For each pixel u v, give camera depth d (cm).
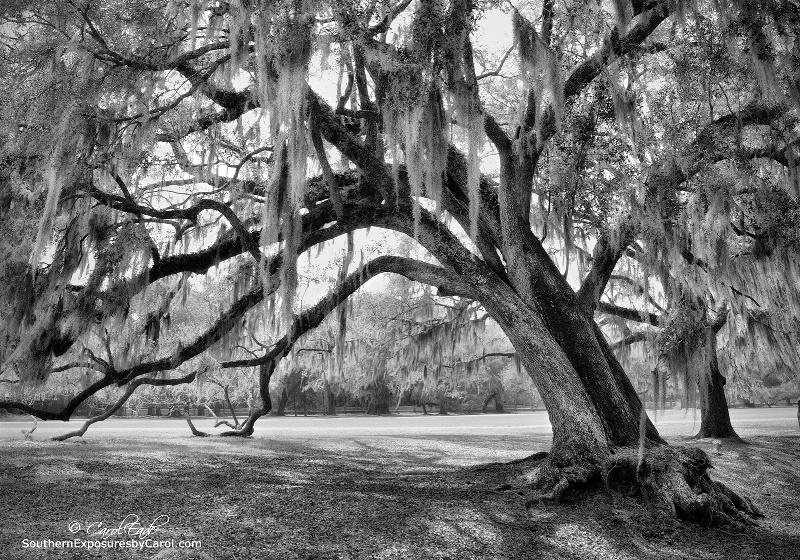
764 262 1241
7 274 948
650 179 1045
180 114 1155
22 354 970
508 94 1463
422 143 880
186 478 1013
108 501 801
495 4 944
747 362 2016
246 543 644
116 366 1267
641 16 992
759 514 912
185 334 1695
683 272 1185
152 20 953
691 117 1088
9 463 1106
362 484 979
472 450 1577
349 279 1186
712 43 1038
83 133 938
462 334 2039
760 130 1257
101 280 1024
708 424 1800
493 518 775
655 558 682
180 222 1280
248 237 1059
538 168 1152
